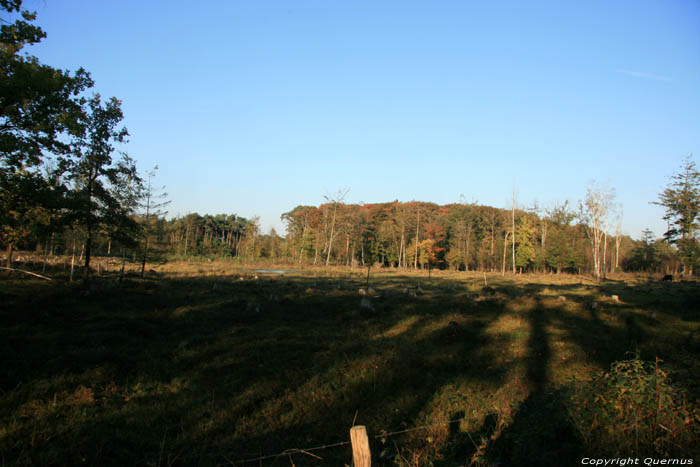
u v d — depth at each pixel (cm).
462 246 6969
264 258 7300
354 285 3009
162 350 1052
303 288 2527
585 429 524
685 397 530
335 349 1110
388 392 802
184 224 8600
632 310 1822
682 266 5959
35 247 4162
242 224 11012
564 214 7169
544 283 3988
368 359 997
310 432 635
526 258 6469
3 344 978
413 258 7312
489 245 7238
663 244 6850
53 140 1391
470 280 4141
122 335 1152
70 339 1080
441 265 7556
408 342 1213
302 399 759
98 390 776
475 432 595
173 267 3969
